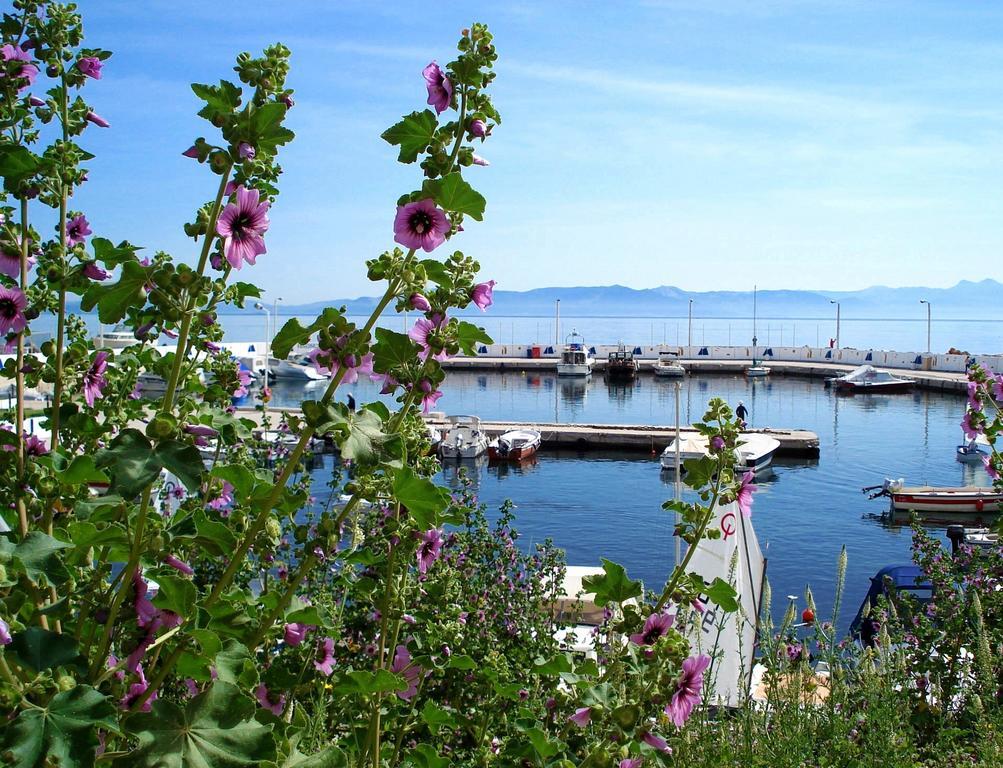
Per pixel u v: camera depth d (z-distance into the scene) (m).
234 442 3.79
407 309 2.92
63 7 3.42
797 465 49.91
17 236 3.30
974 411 7.94
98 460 2.40
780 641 6.27
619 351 101.50
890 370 91.12
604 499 40.97
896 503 36.66
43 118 3.40
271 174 2.85
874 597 12.86
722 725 5.44
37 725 2.15
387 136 3.13
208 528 2.62
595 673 3.90
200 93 2.58
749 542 6.88
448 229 3.02
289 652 3.93
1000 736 5.65
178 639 2.63
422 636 4.77
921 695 7.27
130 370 3.69
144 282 2.58
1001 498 7.91
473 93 3.18
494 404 77.31
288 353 2.85
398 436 2.70
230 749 2.41
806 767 5.55
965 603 8.12
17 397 3.21
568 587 13.40
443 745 5.35
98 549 3.19
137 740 2.63
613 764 3.28
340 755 2.85
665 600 3.76
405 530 3.79
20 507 3.06
